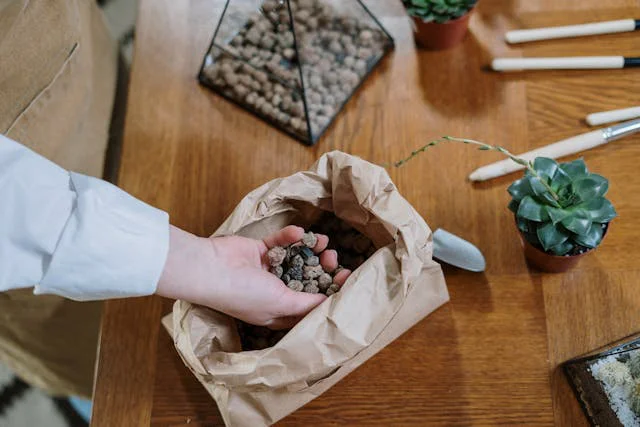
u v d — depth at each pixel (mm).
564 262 715
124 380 747
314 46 773
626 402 677
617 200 760
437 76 824
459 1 764
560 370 717
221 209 797
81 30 995
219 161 813
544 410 708
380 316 665
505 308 737
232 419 682
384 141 806
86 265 613
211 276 659
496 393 716
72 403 1123
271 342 737
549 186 684
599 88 802
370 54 825
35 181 604
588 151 779
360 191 686
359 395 725
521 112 802
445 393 719
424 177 787
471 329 734
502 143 792
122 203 627
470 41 833
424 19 778
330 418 722
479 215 769
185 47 859
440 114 810
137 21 873
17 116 891
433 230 769
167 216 648
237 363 649
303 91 777
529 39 824
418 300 712
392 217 675
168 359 750
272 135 819
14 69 870
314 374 664
